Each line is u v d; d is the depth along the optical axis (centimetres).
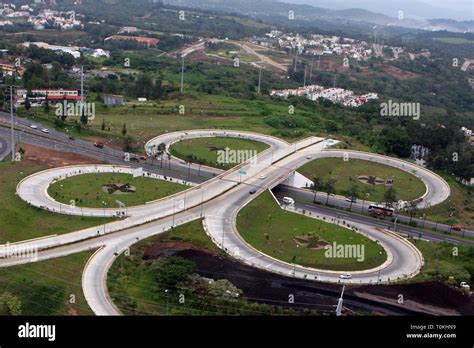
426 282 13862
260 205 18538
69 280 12538
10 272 12675
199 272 13262
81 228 15538
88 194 18088
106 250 14212
